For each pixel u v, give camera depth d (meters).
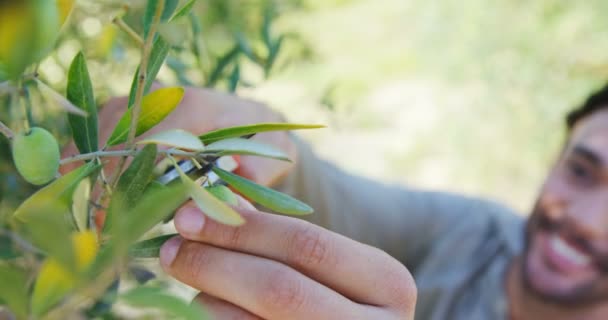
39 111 0.65
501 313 1.33
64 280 0.35
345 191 1.14
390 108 3.21
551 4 3.34
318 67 2.73
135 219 0.33
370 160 3.03
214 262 0.46
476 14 3.41
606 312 1.25
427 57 3.40
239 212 0.47
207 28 1.08
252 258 0.46
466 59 3.35
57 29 0.33
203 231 0.46
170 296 0.35
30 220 0.30
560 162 1.35
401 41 3.53
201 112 0.65
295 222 0.47
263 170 0.63
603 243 1.21
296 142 0.89
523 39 3.30
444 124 3.17
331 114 1.04
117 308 0.54
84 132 0.43
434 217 1.36
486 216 1.40
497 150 3.10
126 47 0.79
